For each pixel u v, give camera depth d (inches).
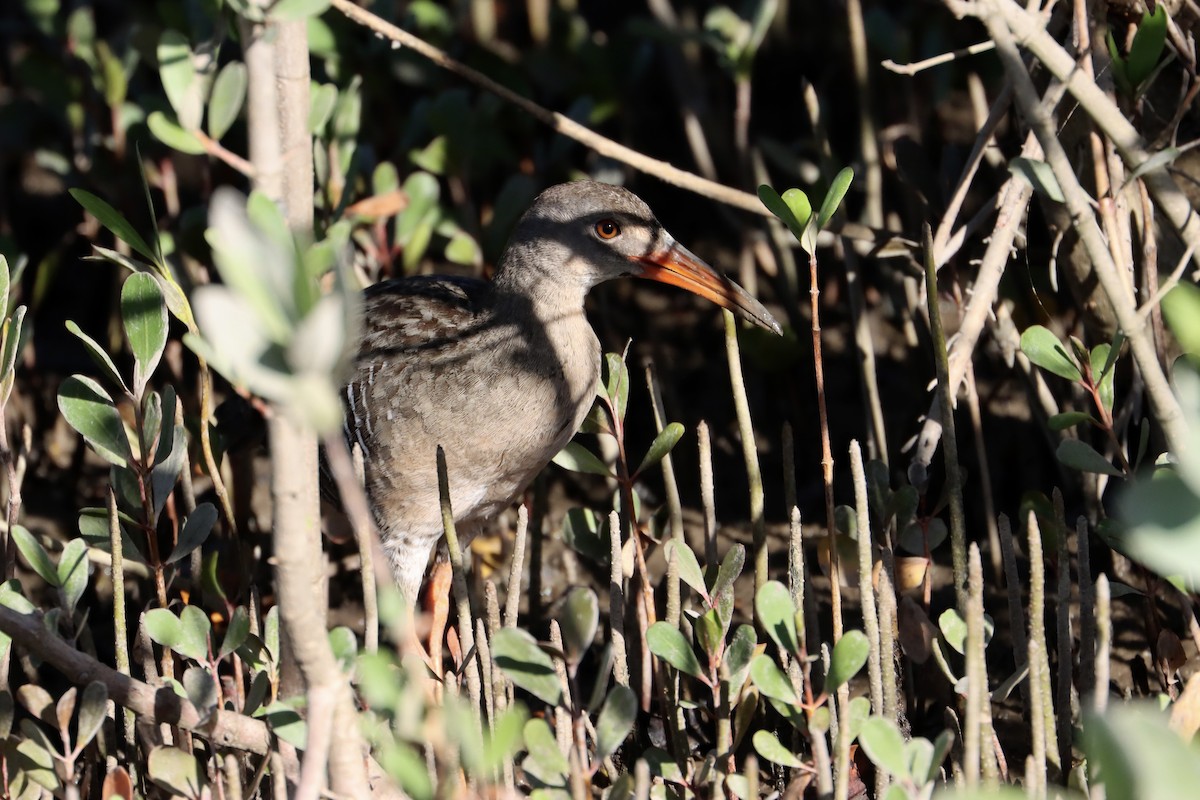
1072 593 327.6
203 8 324.2
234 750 253.3
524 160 437.1
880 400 398.9
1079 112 284.7
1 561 291.0
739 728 251.1
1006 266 329.4
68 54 436.5
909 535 288.8
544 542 378.0
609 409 318.7
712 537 288.5
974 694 222.4
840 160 459.5
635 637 306.8
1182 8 282.7
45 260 416.2
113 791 233.5
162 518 332.2
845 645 222.4
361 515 150.8
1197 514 137.6
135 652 290.8
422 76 422.0
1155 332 289.4
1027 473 366.9
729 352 273.4
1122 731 144.6
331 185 375.9
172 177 415.8
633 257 321.4
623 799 224.5
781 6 482.3
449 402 307.7
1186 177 278.1
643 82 493.7
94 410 260.8
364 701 248.5
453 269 454.0
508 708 254.7
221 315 137.5
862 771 266.8
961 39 420.8
